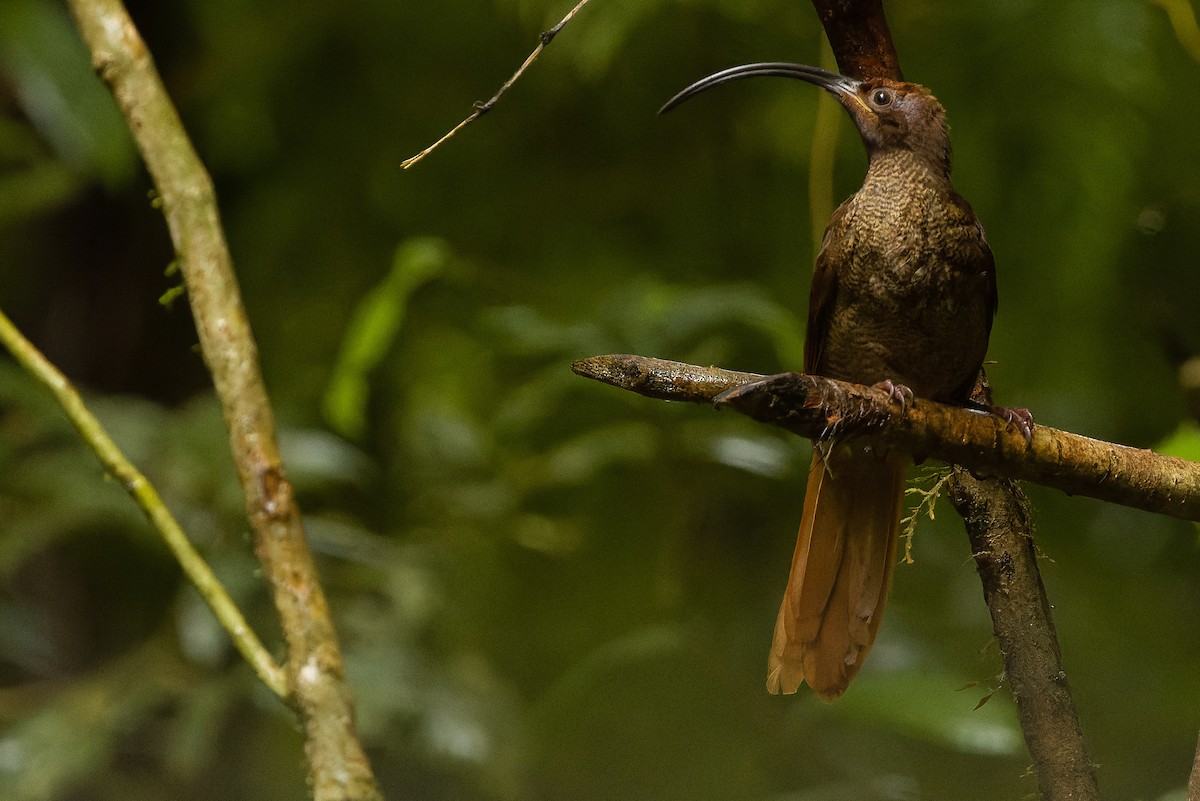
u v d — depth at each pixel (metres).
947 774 9.13
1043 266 10.52
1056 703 5.22
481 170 10.96
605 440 9.40
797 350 8.66
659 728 9.11
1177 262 10.33
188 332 11.41
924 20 10.20
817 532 6.16
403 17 10.77
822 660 6.14
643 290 8.84
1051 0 9.94
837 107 8.91
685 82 10.46
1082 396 10.94
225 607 3.85
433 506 9.95
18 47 8.99
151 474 8.86
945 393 7.06
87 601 10.93
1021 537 5.42
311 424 10.73
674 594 9.45
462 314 10.84
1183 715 10.83
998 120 10.27
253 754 10.02
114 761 9.74
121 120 9.24
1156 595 11.50
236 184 11.31
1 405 10.12
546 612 10.27
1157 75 9.88
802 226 10.62
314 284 11.16
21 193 10.23
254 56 10.83
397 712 8.41
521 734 8.95
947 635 9.98
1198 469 4.93
